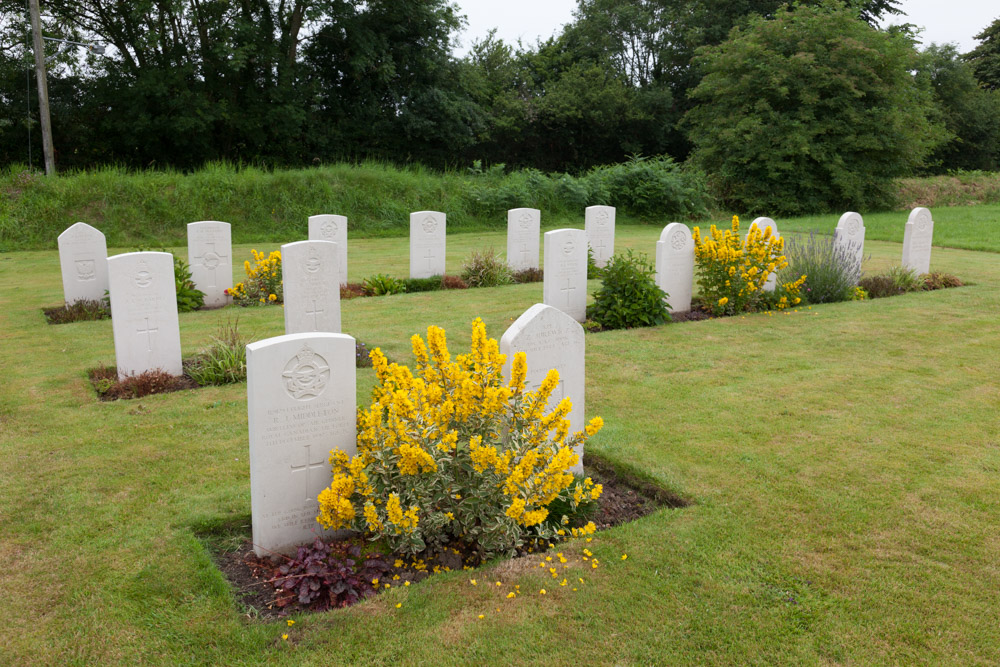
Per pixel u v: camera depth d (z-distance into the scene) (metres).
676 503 4.90
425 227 14.37
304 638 3.47
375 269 16.14
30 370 7.96
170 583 3.90
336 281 8.98
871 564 4.09
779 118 30.55
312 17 32.59
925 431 6.08
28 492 4.96
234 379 7.64
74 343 9.23
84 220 20.17
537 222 15.62
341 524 4.09
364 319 10.70
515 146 44.47
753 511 4.71
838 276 11.97
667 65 48.59
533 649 3.41
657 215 28.73
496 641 3.46
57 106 30.48
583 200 27.25
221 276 12.26
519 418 4.28
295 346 4.16
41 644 3.43
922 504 4.79
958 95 48.47
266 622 3.62
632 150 45.50
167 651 3.39
